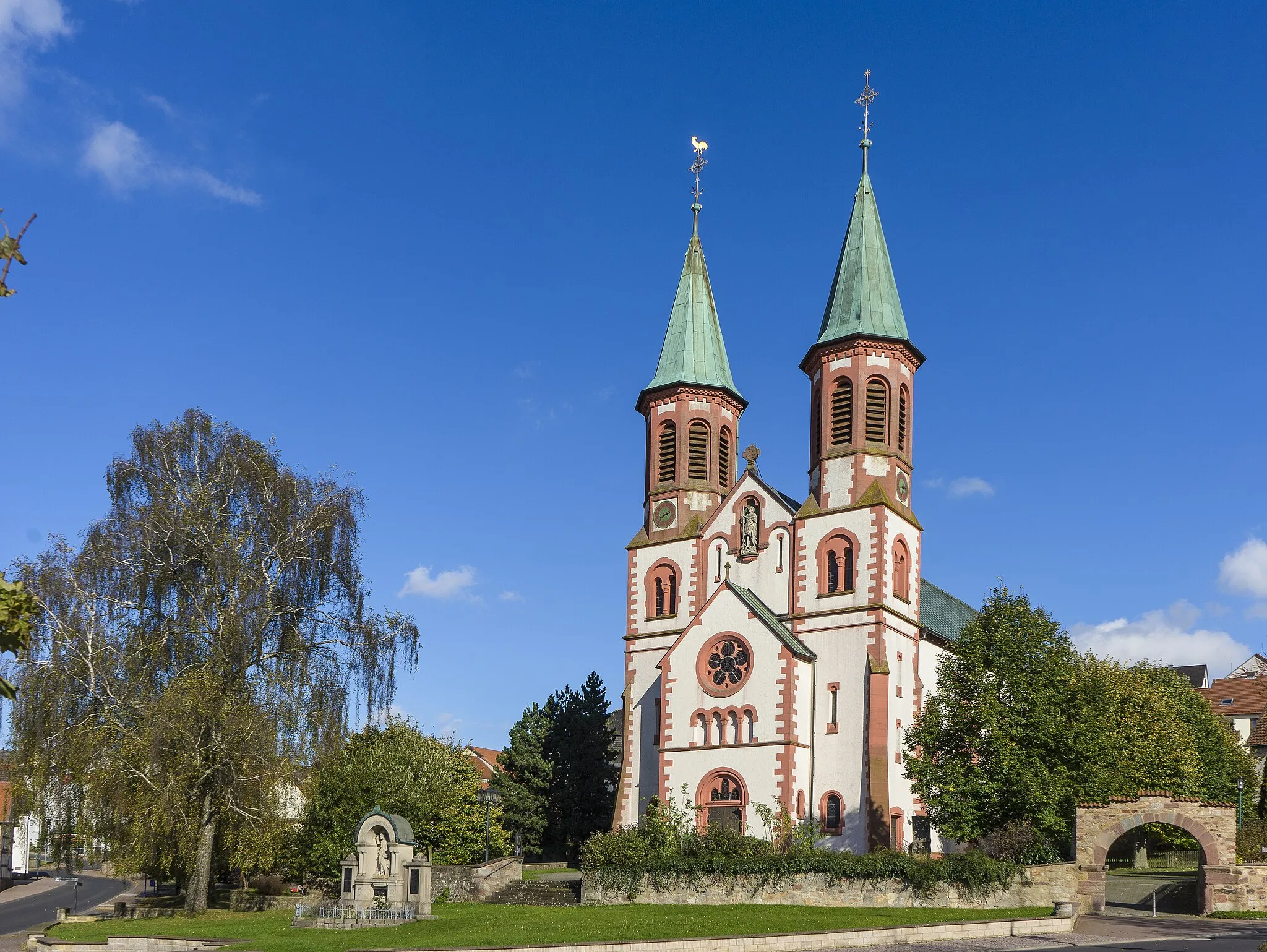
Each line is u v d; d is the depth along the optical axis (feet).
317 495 185.98
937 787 164.86
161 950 137.28
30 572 165.07
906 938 122.31
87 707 163.73
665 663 204.03
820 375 214.28
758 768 191.83
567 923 137.49
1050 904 146.61
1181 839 196.85
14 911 265.75
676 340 235.40
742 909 150.41
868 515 201.87
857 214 221.25
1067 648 172.14
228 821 166.91
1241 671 427.74
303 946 122.52
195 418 182.60
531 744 273.13
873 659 194.90
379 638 182.09
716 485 228.02
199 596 173.17
